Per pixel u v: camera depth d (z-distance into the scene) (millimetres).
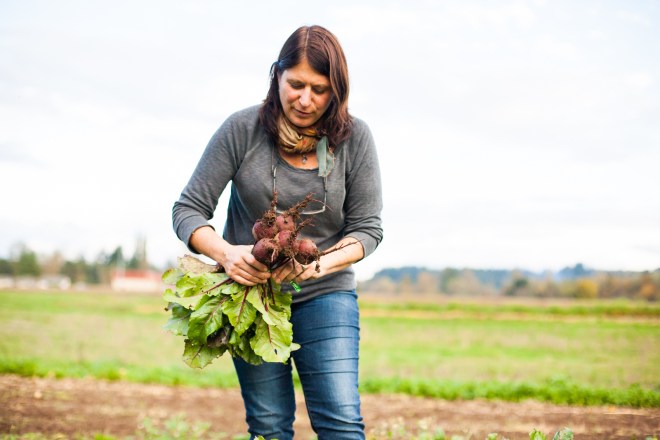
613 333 23969
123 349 16703
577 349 18328
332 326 3301
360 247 3281
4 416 7105
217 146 3309
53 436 6285
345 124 3180
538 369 13562
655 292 50438
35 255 96312
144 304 39469
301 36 3006
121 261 112625
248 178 3291
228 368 13750
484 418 7699
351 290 3475
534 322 30609
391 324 28984
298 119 3109
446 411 8227
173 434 6645
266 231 2994
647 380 11656
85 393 9008
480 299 53750
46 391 8992
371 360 15336
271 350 3074
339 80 3039
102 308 34312
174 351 16625
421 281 65375
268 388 3436
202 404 8609
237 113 3354
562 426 7141
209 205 3346
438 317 34250
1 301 36406
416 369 13492
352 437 3176
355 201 3393
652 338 21984
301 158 3293
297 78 2990
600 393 8938
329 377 3242
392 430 5906
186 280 3137
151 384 10250
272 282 3135
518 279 58406
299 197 3287
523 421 7500
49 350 15789
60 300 40250
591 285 52969
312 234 3383
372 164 3379
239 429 7156
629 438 6438
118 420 7242
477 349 18516
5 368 10648
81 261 95750
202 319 3078
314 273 3080
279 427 3477
